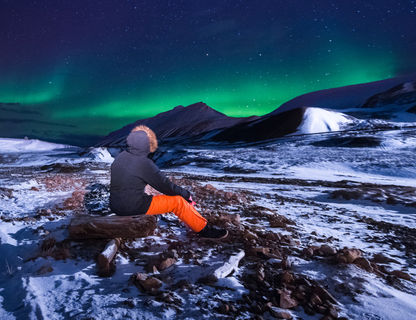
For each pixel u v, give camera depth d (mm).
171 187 2773
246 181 21750
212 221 4324
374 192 11633
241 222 4988
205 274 2498
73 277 2400
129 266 2676
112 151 79375
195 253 3047
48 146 120688
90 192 7547
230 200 7777
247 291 2250
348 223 6105
